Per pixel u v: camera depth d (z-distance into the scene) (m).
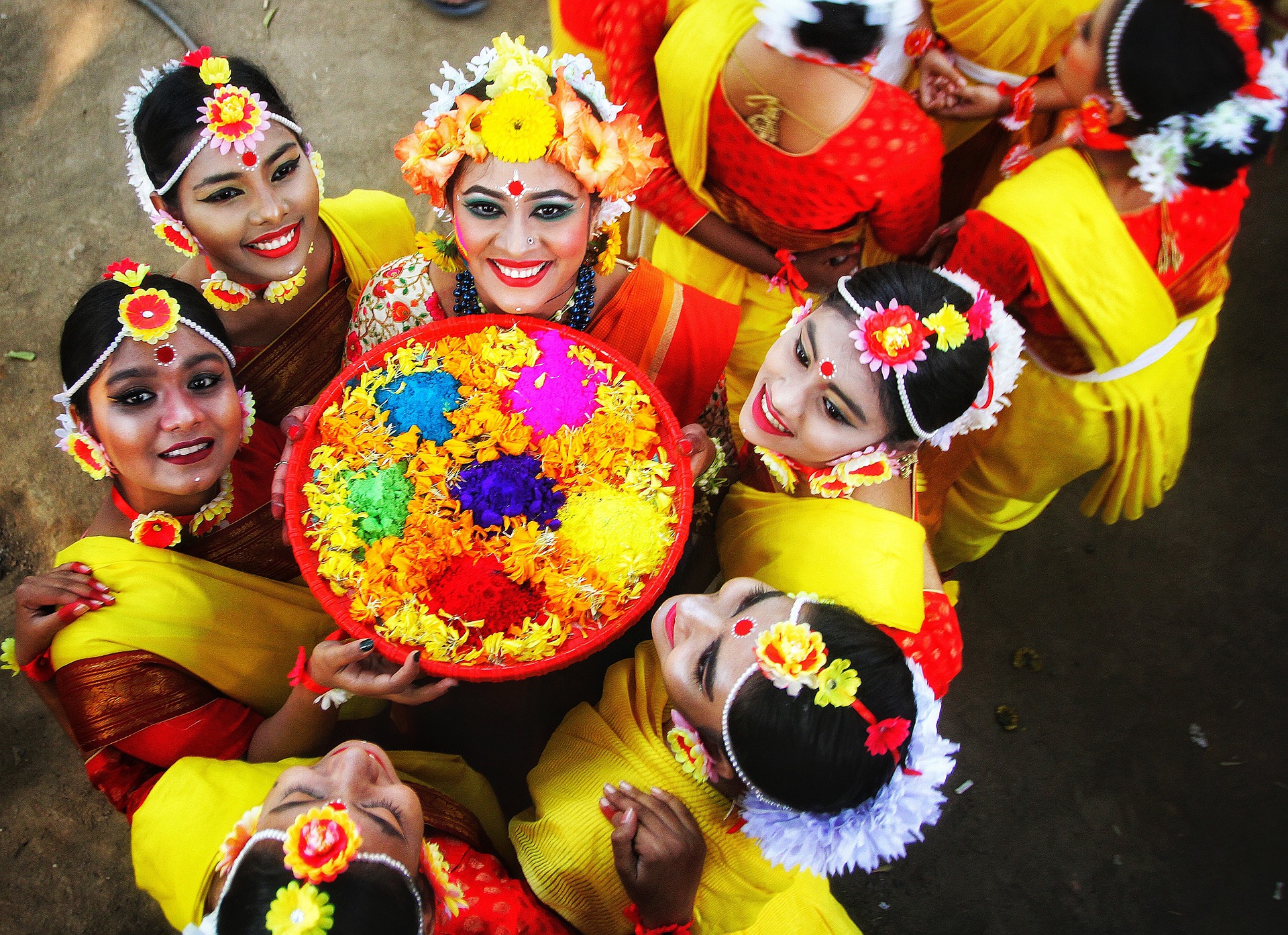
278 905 1.50
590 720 2.19
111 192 4.10
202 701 2.25
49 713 3.17
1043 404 2.68
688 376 2.59
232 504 2.42
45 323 3.84
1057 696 3.36
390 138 4.29
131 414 2.06
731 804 1.98
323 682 2.01
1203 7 2.07
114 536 2.31
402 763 2.31
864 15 2.08
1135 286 2.37
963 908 3.06
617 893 1.99
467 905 1.95
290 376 2.72
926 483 2.93
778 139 2.39
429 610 2.05
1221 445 3.71
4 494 3.53
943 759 1.81
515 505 2.11
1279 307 3.90
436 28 4.53
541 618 2.06
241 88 2.24
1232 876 3.06
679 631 1.91
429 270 2.44
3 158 4.14
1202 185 2.24
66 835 3.03
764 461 2.31
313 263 2.64
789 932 2.00
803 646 1.70
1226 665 3.38
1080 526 3.64
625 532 2.07
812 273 2.86
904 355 1.92
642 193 2.77
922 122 2.40
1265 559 3.53
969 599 3.52
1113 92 2.17
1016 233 2.35
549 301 2.28
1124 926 3.02
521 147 1.96
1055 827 3.16
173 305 2.05
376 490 2.08
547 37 4.57
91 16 4.41
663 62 2.42
